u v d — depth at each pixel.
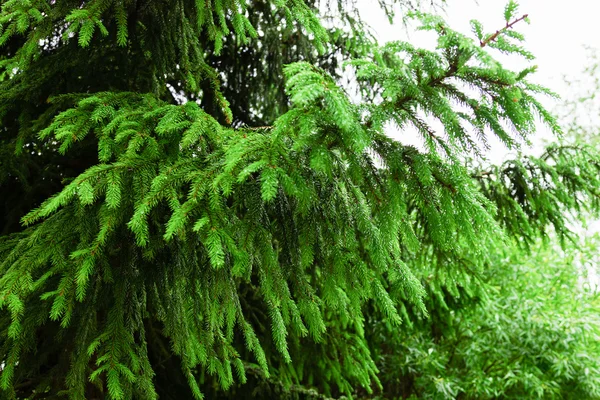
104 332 2.16
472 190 2.14
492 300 4.95
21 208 2.70
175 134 2.16
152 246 2.16
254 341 2.27
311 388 3.44
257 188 2.12
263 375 3.11
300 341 3.19
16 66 2.38
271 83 3.42
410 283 2.21
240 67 3.35
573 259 5.10
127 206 2.08
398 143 2.10
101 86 2.62
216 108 3.09
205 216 2.02
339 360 3.41
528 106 2.02
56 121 2.14
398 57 2.04
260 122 3.47
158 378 3.17
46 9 2.31
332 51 3.36
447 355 5.48
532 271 5.21
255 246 2.13
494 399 5.24
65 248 2.11
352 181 2.19
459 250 2.30
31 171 2.73
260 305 3.13
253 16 3.20
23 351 2.30
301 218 2.17
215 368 2.26
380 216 2.16
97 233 2.11
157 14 2.48
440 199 2.11
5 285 2.04
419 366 5.16
